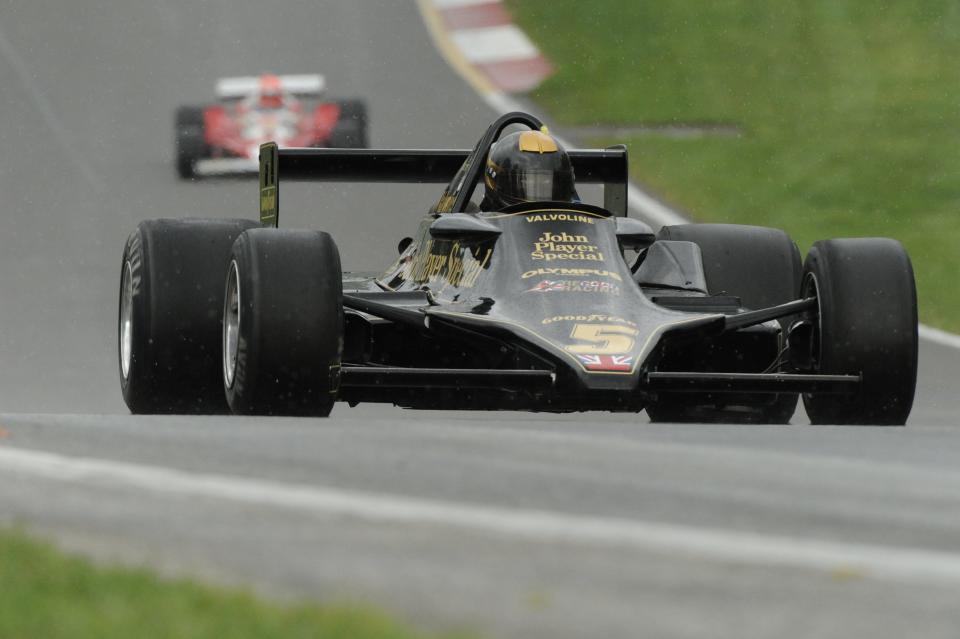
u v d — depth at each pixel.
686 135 83.50
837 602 12.75
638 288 30.16
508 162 32.81
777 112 86.69
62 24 103.88
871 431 26.06
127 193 73.88
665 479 18.66
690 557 14.26
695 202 73.44
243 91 83.06
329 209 69.12
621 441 22.34
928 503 17.52
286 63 97.31
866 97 89.06
